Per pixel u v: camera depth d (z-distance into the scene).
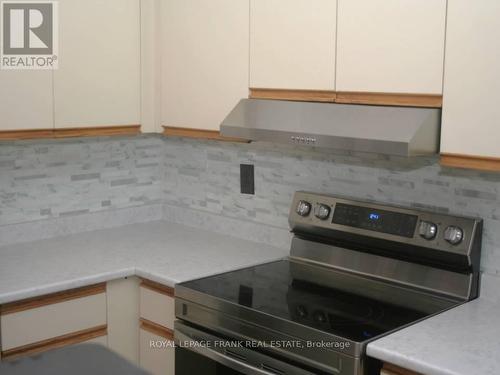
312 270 2.56
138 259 2.70
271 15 2.42
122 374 1.30
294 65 2.37
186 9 2.74
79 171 3.11
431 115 2.01
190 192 3.30
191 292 2.31
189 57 2.76
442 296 2.27
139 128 2.94
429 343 1.84
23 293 2.30
